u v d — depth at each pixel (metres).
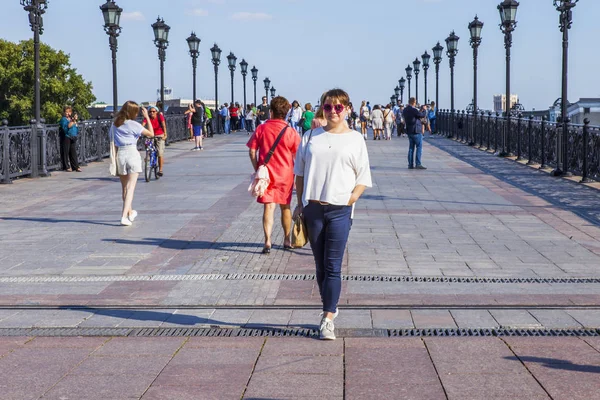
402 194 14.48
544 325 5.95
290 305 6.63
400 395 4.52
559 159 18.28
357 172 5.68
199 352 5.38
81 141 22.17
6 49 74.62
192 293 7.11
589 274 7.80
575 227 10.71
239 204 13.22
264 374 4.91
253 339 5.67
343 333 5.79
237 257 8.77
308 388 4.66
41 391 4.67
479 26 32.12
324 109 5.65
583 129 16.61
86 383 4.79
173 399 4.52
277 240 9.81
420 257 8.67
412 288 7.21
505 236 10.02
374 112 36.31
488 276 7.71
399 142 33.91
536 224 10.98
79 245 9.65
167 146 32.25
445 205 12.95
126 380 4.84
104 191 15.82
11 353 5.39
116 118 11.11
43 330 5.97
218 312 6.45
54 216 12.25
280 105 8.85
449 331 5.81
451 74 38.88
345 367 5.02
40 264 8.54
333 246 5.63
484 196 14.20
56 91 75.06
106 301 6.85
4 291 7.29
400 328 5.91
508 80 25.38
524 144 22.58
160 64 33.22
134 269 8.21
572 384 4.66
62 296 7.06
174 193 14.98
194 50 40.31
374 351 5.33
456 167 20.64
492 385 4.66
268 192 8.77
